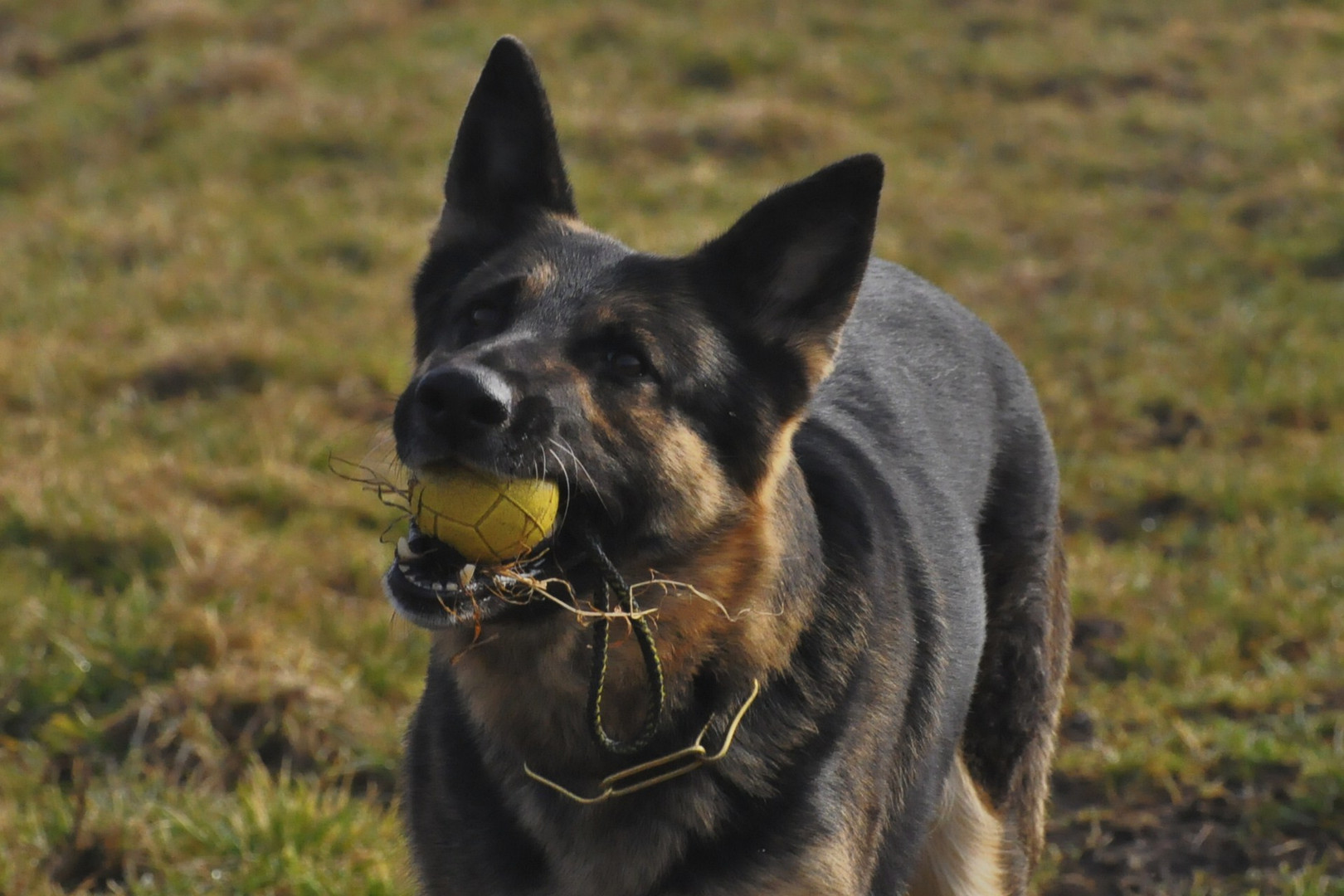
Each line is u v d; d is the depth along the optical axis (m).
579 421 4.89
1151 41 24.31
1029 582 6.89
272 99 21.11
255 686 8.09
